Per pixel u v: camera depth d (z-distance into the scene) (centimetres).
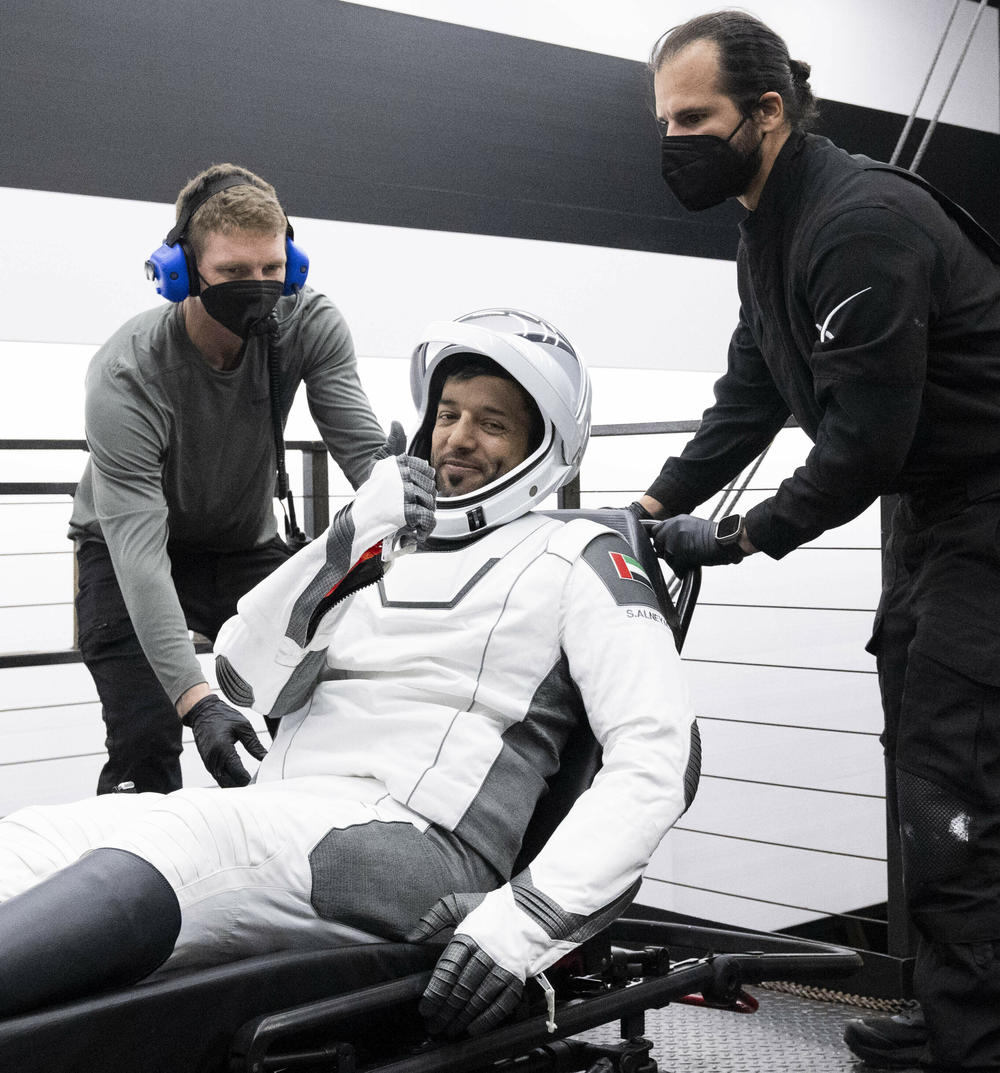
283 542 229
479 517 136
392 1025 115
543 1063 122
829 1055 198
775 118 172
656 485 207
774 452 380
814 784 324
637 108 415
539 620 129
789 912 306
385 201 360
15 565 347
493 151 382
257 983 103
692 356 437
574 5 399
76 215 305
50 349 343
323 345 213
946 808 167
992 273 170
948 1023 169
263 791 119
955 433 167
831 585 333
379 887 116
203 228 182
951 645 166
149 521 189
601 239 409
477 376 141
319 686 136
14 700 349
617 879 116
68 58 302
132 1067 96
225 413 200
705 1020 219
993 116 527
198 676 177
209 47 324
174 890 106
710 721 325
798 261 170
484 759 124
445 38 370
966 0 512
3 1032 90
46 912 97
